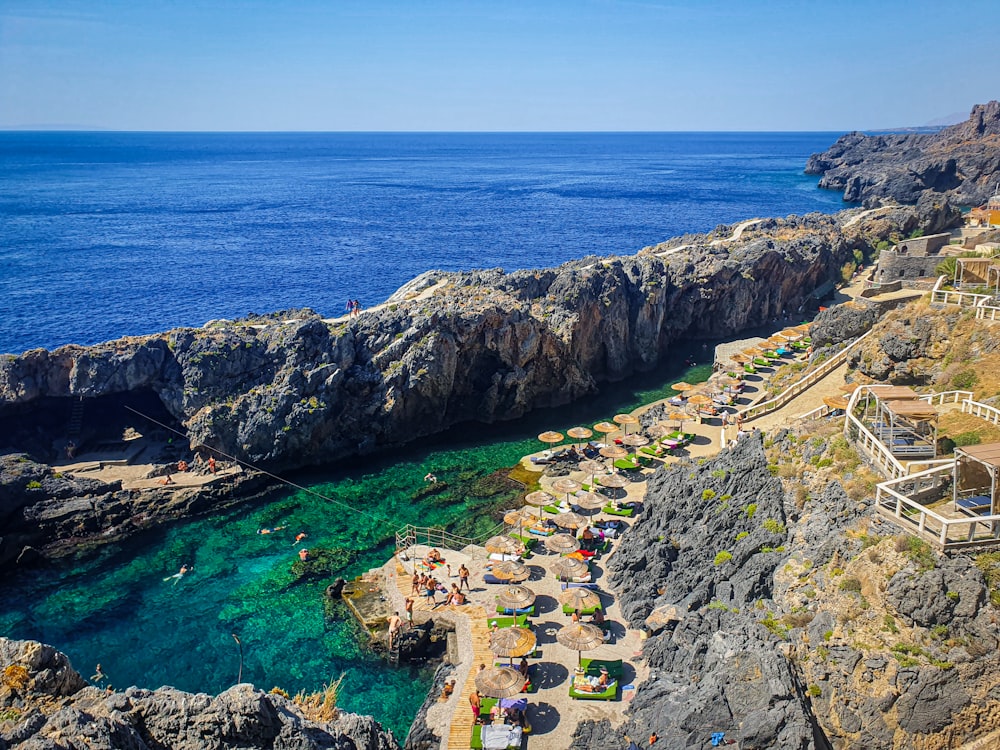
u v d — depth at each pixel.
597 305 105.19
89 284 156.50
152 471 76.00
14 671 33.94
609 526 64.69
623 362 109.12
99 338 122.19
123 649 54.31
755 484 53.16
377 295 153.12
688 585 51.62
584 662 48.16
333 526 70.38
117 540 67.75
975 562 38.19
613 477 68.94
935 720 36.66
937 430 48.00
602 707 44.81
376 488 77.31
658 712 42.16
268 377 83.12
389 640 53.56
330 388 83.31
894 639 38.41
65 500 69.75
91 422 81.69
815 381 72.12
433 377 87.75
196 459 78.50
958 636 37.16
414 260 185.62
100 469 76.25
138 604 59.41
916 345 57.50
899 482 41.97
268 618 57.66
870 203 190.00
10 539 65.00
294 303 146.50
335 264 181.38
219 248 199.75
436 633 54.59
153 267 174.62
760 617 44.78
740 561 49.91
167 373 81.50
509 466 81.69
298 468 81.25
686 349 121.69
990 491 41.78
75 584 61.88
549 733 42.94
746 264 127.00
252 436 78.50
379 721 47.75
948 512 41.56
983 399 50.09
